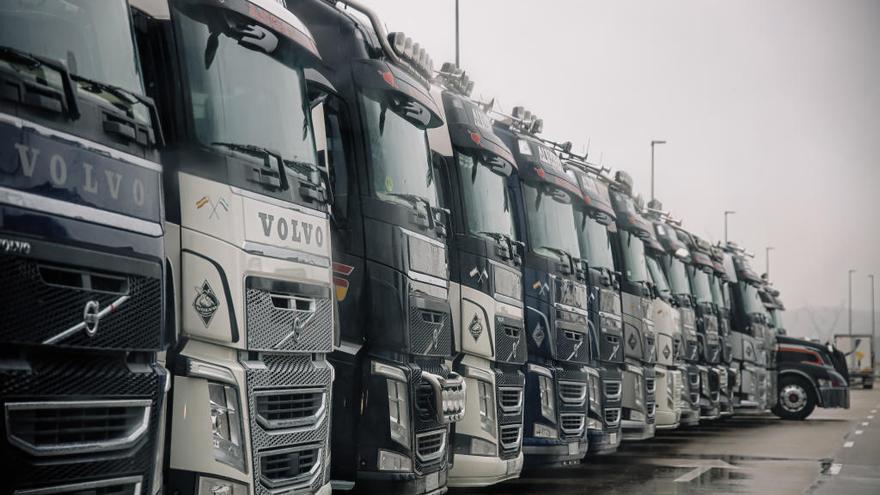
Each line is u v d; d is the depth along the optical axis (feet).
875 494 40.86
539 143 43.52
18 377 14.98
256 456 21.20
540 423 40.88
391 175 29.58
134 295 17.07
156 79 20.75
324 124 28.32
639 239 57.57
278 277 21.95
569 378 42.83
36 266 15.23
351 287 28.71
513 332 37.01
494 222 36.68
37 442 15.38
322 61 26.91
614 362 49.88
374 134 29.19
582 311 44.11
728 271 84.23
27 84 15.20
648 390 56.39
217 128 21.22
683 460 54.34
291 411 22.65
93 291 16.20
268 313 21.59
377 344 28.68
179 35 20.98
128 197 17.08
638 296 55.88
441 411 30.37
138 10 20.81
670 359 62.03
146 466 17.42
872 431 78.43
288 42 23.30
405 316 28.99
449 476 34.63
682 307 68.54
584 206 49.37
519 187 41.70
